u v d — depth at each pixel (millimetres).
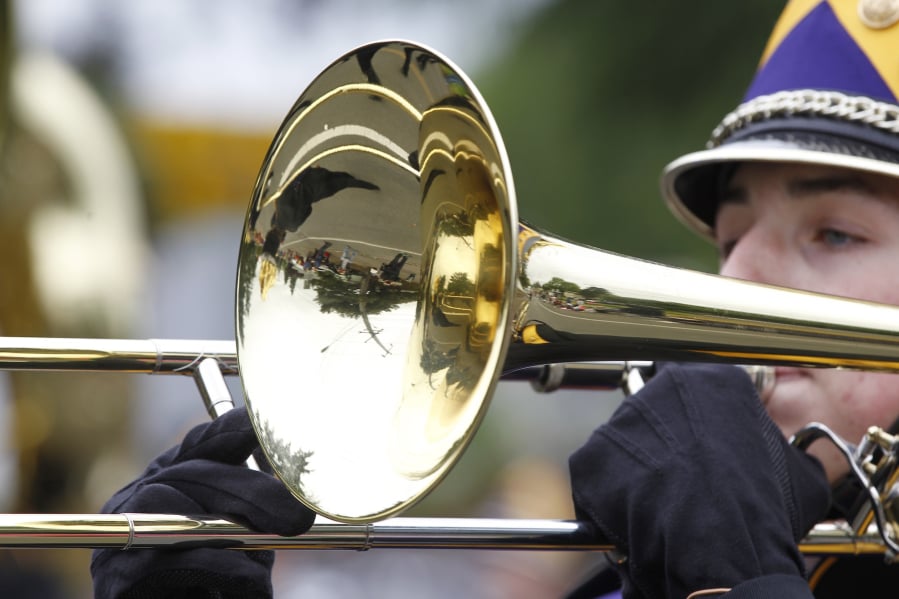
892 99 8625
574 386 8125
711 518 7047
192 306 26094
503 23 24203
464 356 6426
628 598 7434
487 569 21734
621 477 7324
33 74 15484
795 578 6934
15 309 15062
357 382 6793
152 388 16484
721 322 6797
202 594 7051
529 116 22781
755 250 8891
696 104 21734
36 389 14750
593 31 22625
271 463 6723
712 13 21562
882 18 8758
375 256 6859
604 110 22312
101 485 15023
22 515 6652
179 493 6910
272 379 6922
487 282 6383
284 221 7098
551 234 6859
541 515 25969
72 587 14516
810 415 8594
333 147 6938
